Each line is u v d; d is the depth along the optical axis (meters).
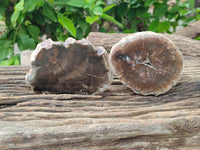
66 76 0.24
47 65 0.23
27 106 0.23
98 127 0.21
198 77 0.29
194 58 0.38
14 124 0.21
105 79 0.24
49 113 0.22
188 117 0.22
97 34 0.38
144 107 0.24
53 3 0.47
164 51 0.23
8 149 0.20
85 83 0.25
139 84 0.25
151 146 0.22
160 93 0.26
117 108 0.24
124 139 0.21
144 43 0.23
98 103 0.24
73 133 0.20
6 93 0.26
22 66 0.34
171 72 0.24
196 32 0.47
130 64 0.24
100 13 0.44
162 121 0.22
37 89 0.25
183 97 0.26
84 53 0.22
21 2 0.44
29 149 0.20
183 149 0.22
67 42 0.21
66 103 0.24
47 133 0.20
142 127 0.21
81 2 0.46
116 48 0.24
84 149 0.21
